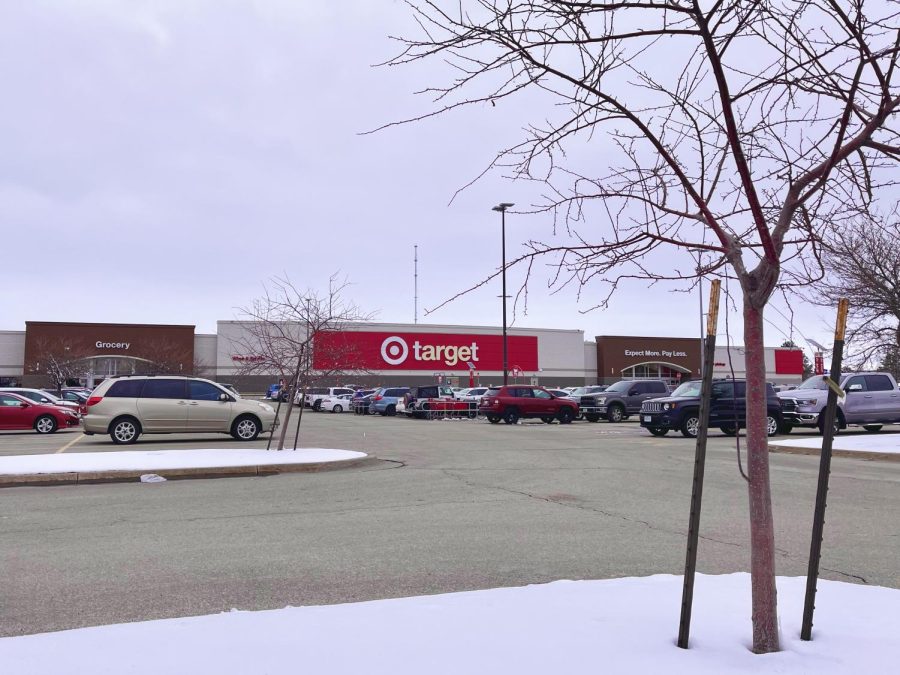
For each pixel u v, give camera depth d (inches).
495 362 2667.3
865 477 513.3
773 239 140.3
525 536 305.1
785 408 908.0
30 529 321.4
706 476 505.7
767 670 131.0
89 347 2229.3
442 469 542.6
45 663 139.0
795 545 293.1
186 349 2303.2
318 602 209.9
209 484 468.8
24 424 951.6
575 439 856.3
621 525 330.0
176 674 132.7
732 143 128.3
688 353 2898.6
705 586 198.2
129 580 234.8
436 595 191.6
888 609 172.9
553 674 129.4
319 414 1728.6
